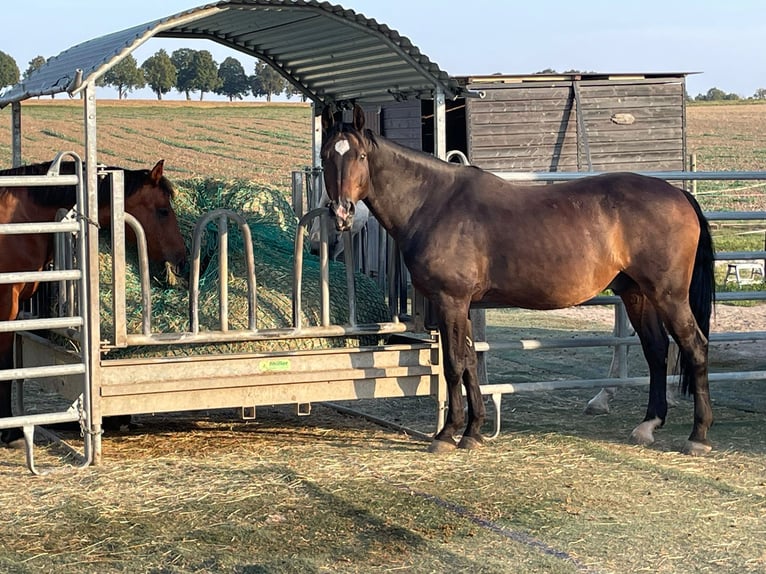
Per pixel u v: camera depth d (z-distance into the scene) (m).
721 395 7.88
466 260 5.87
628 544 4.30
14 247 6.14
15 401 7.83
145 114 47.03
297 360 6.08
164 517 4.70
